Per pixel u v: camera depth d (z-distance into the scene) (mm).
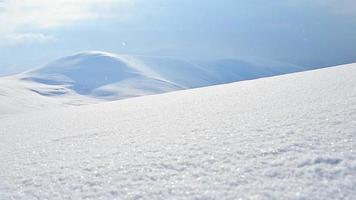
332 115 6496
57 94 151750
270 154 4562
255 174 3914
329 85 12031
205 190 3654
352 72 16297
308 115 6883
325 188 3299
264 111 8438
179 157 5059
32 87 154750
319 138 4992
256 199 3256
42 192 4270
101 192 4016
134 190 3941
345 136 4914
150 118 10594
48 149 7336
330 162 3943
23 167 5754
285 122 6547
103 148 6625
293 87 13539
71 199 3908
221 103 11992
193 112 10562
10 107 100625
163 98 20406
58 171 5172
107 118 12578
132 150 6027
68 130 10305
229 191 3539
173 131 7449
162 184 4016
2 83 148875
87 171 4961
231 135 6086
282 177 3713
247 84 21516
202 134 6574
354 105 7176
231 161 4516
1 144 9109
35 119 17594
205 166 4469
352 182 3348
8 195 4305
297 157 4277
